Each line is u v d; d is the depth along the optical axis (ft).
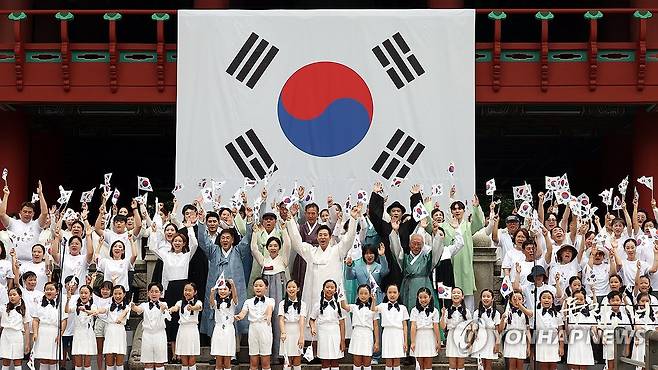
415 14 92.58
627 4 131.75
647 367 58.95
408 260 66.74
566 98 98.94
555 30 143.95
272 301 64.80
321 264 65.72
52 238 71.10
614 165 124.16
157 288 64.44
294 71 92.73
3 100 99.50
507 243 73.56
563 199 69.67
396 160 91.50
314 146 91.91
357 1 135.95
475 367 66.59
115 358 64.64
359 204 67.41
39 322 64.64
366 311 63.72
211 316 67.72
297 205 70.49
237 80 92.53
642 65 98.02
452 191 76.84
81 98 99.71
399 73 92.22
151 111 107.86
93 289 68.18
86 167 155.53
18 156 105.50
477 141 139.85
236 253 67.72
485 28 143.23
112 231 73.77
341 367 67.41
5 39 104.88
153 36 143.02
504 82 98.89
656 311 63.36
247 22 93.15
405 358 66.85
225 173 91.66
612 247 69.10
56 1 134.92
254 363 64.34
